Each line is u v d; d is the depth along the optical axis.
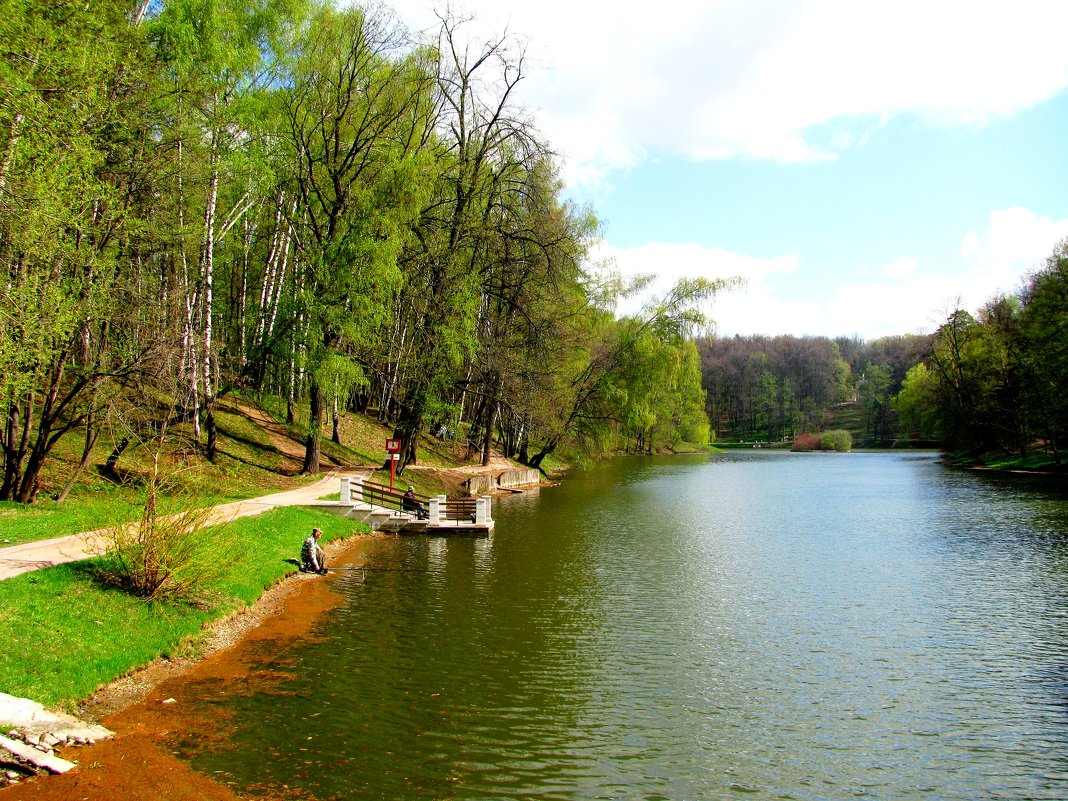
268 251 33.38
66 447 21.47
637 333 49.16
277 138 25.44
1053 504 33.53
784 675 11.14
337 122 26.39
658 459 85.38
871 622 14.13
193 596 12.41
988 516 29.92
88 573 11.50
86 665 9.22
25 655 8.84
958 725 9.41
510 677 10.59
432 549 20.78
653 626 13.58
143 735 8.03
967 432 65.94
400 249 26.58
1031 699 10.30
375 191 25.94
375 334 27.83
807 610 14.96
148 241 18.08
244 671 10.29
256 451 28.91
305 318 25.19
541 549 21.33
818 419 147.00
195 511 12.59
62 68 14.06
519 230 34.19
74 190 14.62
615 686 10.42
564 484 46.78
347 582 16.20
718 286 48.41
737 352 160.62
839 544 23.27
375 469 31.52
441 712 9.17
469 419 49.97
